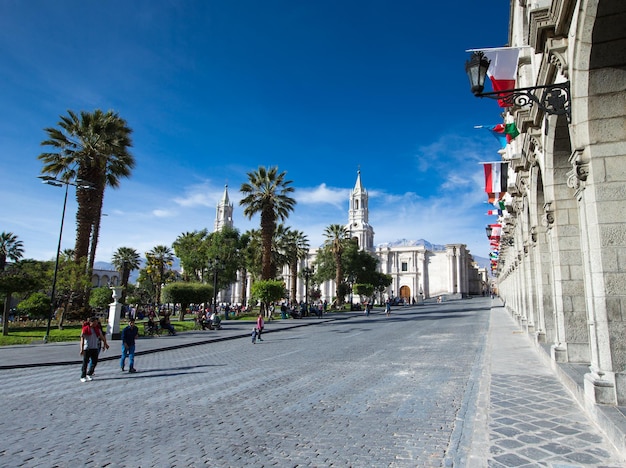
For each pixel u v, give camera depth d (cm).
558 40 606
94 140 2589
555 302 901
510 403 675
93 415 677
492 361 1099
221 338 2066
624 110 544
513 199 1814
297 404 730
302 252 5603
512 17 1432
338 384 895
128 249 6347
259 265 5153
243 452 499
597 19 515
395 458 470
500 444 490
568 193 853
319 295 6250
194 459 479
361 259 6106
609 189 543
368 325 2859
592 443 481
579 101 560
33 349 1628
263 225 3609
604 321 540
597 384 539
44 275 2619
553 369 909
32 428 607
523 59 1134
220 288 4716
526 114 909
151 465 463
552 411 618
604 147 549
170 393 839
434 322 2862
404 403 718
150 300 5528
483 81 613
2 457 491
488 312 3772
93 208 2603
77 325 2505
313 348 1608
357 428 585
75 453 502
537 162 979
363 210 10769
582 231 591
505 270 4059
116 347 1683
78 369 1200
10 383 975
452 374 972
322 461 466
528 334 1570
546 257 1167
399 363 1164
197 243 4828
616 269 535
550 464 426
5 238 4772
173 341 1928
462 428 568
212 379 991
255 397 790
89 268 2764
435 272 10750
